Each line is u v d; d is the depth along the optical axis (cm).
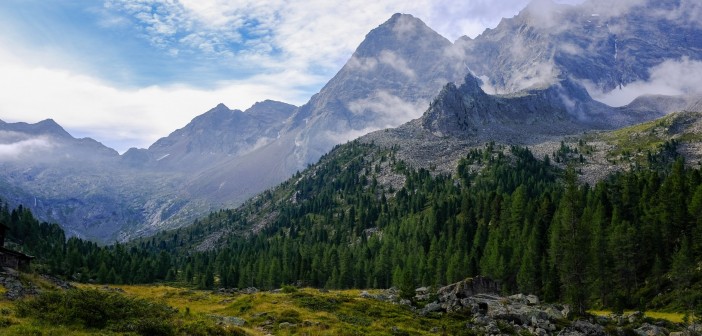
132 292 10162
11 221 19725
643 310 8650
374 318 6725
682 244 10844
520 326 6756
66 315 3900
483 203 19212
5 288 5841
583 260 9781
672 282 10569
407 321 6638
